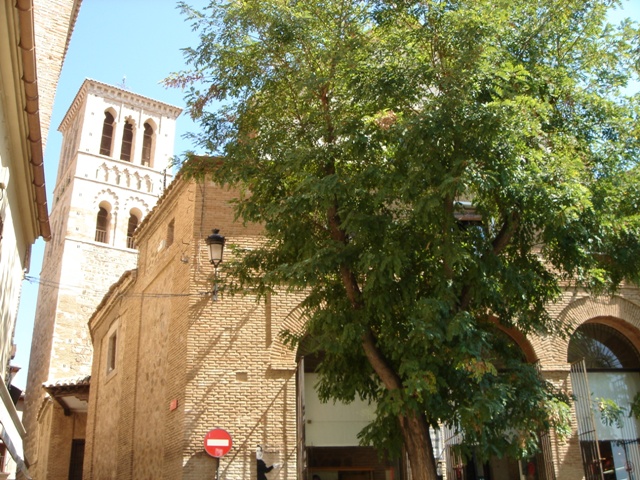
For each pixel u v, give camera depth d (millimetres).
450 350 9086
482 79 10086
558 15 11164
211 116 11703
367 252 9547
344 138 10625
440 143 9727
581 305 16578
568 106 11297
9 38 9133
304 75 11039
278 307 15141
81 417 30703
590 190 10531
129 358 20453
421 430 9609
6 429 11641
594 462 14945
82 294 45500
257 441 14031
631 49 11641
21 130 10977
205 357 14516
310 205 10289
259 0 11234
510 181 9578
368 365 10867
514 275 9914
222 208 15984
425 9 10555
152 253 19500
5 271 11828
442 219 9898
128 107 54688
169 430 14844
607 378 16766
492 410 8578
